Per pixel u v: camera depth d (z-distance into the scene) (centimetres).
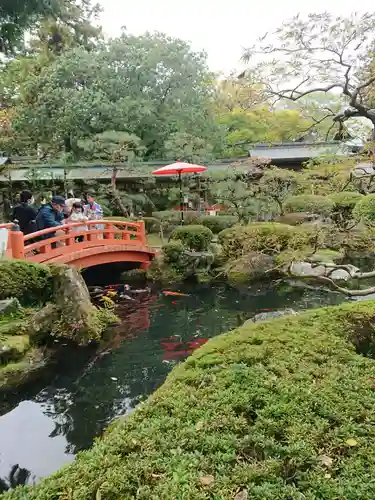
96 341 755
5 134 2091
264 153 1911
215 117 2148
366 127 845
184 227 1340
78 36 2317
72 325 724
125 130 1936
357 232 739
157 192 1977
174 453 237
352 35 447
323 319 448
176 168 1454
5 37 1095
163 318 945
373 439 248
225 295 1111
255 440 246
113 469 227
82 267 1035
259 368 337
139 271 1269
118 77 1983
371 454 235
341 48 458
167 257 1243
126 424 277
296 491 205
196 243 1298
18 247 782
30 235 831
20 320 667
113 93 1980
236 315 957
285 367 340
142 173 1778
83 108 1853
